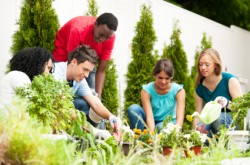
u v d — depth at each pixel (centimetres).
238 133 484
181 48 866
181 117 628
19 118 298
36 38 676
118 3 842
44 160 268
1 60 689
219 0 1631
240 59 1184
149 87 646
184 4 1638
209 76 625
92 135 403
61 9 755
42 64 454
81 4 787
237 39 1170
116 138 448
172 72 626
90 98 553
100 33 615
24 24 676
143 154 411
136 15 876
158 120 646
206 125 593
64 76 524
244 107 546
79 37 620
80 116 409
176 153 378
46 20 680
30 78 453
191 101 857
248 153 427
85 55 516
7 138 265
